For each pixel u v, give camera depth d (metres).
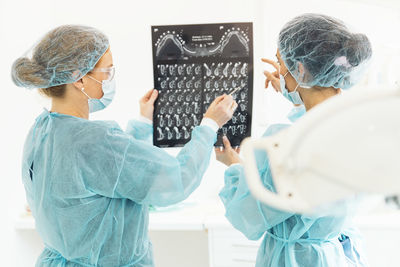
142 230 1.38
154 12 2.55
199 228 2.10
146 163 1.25
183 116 1.70
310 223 1.19
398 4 0.96
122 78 2.59
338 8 2.42
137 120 1.70
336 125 0.47
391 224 1.93
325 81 1.21
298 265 1.23
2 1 2.18
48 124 1.33
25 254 2.37
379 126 0.45
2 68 2.18
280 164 0.51
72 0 2.59
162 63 1.69
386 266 1.95
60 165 1.26
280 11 2.44
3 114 2.20
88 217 1.28
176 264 2.75
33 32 2.46
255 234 1.29
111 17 2.57
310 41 1.18
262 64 2.41
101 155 1.24
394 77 1.36
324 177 0.49
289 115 1.48
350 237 1.37
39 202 1.32
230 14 2.48
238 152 1.70
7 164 2.23
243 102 1.67
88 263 1.31
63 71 1.30
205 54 1.67
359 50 1.18
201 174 1.38
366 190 0.47
